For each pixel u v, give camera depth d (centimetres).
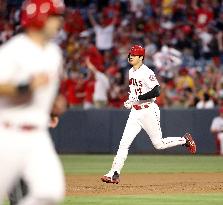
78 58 7575
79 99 7138
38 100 1565
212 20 8456
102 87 6956
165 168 5259
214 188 3709
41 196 1529
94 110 6731
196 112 6650
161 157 6488
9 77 1531
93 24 8438
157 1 8725
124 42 8081
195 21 8425
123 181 4138
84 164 5628
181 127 6638
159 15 8569
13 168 1552
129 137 3706
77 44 7912
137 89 3716
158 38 8169
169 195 3331
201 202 3022
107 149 6725
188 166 5453
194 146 4006
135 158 6359
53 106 1852
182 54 7944
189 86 7156
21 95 1531
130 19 8469
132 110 3744
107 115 6719
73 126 6762
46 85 1531
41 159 1545
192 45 8150
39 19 1554
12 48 1545
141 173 4778
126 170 5062
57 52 1616
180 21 8469
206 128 6662
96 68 7069
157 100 6919
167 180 4212
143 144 6800
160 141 3884
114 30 8256
